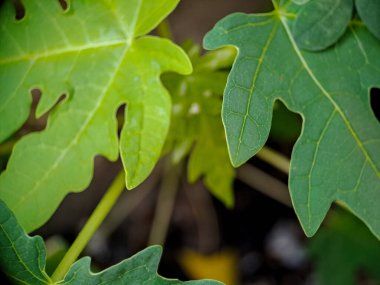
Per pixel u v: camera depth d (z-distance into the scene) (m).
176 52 0.50
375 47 0.49
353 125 0.48
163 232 0.84
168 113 0.49
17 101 0.52
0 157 0.67
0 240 0.46
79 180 0.51
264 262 0.86
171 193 0.83
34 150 0.51
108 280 0.47
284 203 0.86
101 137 0.51
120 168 0.85
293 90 0.48
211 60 0.58
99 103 0.51
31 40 0.52
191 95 0.58
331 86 0.49
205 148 0.61
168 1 0.50
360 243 0.78
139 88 0.50
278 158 0.69
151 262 0.47
